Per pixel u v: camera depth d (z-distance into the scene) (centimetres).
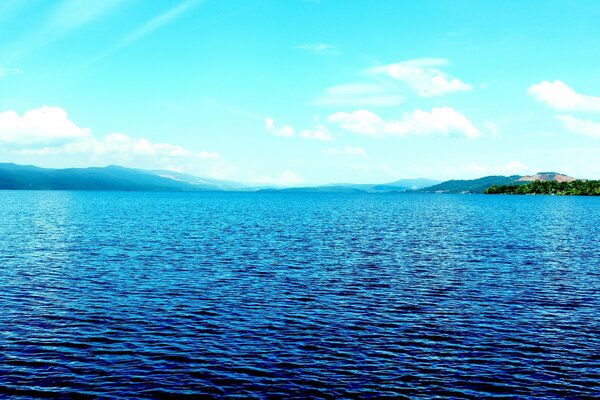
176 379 2158
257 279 4328
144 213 14062
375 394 2036
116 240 7056
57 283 4047
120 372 2228
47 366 2286
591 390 2094
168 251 5984
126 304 3400
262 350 2522
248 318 3092
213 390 2056
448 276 4528
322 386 2103
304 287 4019
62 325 2897
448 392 2061
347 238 7731
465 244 6994
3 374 2191
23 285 3953
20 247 6200
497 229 9494
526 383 2155
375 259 5541
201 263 5134
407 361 2391
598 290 3953
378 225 10412
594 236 8175
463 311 3300
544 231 9062
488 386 2122
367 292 3853
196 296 3659
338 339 2703
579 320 3097
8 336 2686
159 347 2550
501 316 3184
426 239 7662
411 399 1995
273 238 7600
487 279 4397
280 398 1991
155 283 4097
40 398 1977
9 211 14525
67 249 6056
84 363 2325
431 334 2800
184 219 11675
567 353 2514
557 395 2045
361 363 2361
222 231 8662
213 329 2859
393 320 3077
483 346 2609
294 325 2953
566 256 5812
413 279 4384
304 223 10812
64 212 14200
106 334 2745
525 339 2725
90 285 3984
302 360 2391
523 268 4972
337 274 4600
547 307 3412
